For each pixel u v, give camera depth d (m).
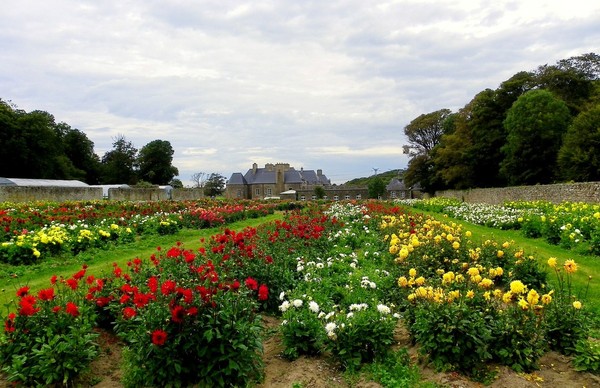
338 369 5.58
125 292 6.15
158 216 19.98
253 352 5.26
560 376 4.99
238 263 7.89
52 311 5.43
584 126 34.00
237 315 5.23
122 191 36.84
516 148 45.00
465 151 55.94
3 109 56.25
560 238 14.18
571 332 5.50
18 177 58.62
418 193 92.62
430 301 5.66
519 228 18.42
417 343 5.93
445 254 9.18
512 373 5.00
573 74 48.12
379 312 5.91
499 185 56.16
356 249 12.76
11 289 9.27
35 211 17.95
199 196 52.97
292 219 18.03
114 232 15.35
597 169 32.78
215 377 4.97
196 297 5.11
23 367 5.03
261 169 98.50
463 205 29.38
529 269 8.70
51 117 74.81
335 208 24.95
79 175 73.75
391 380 5.14
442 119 80.12
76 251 13.03
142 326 5.09
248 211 28.02
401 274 8.24
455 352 5.09
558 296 6.59
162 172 92.56
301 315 5.98
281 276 8.02
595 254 11.99
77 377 5.23
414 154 82.50
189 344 4.90
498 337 5.23
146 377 4.98
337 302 7.62
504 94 52.78
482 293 6.07
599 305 7.58
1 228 13.04
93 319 5.83
